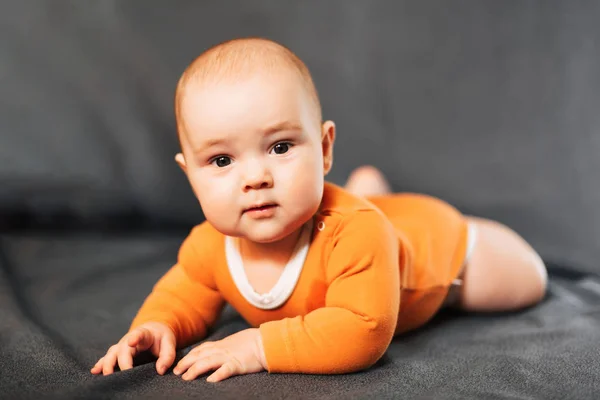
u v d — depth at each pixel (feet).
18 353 4.34
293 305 4.28
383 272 4.05
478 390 3.80
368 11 8.39
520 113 7.82
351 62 8.37
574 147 7.46
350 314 3.96
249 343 4.01
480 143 7.89
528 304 5.63
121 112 8.42
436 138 8.07
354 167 8.18
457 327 5.26
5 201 8.21
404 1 8.34
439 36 8.23
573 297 5.87
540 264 5.72
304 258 4.19
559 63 7.77
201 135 3.87
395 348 4.64
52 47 8.48
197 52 8.43
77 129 8.40
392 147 8.17
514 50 7.97
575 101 7.61
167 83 8.40
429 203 5.55
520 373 4.07
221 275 4.50
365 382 3.89
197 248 4.60
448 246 5.25
